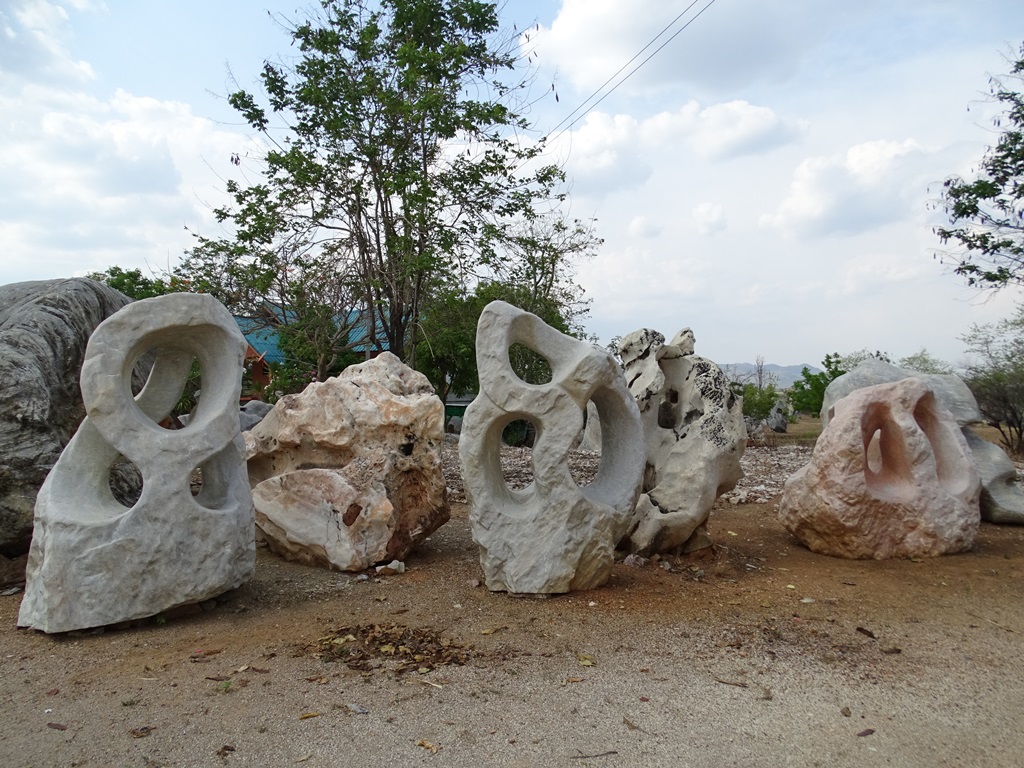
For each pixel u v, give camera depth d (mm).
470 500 5590
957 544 6883
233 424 5199
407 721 3523
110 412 4750
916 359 32938
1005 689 4004
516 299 20297
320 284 14328
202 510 4992
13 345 6211
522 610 5199
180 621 4930
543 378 20609
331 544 6285
